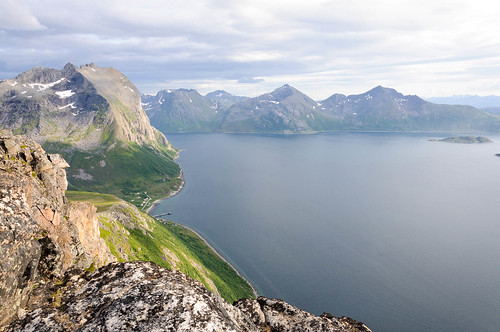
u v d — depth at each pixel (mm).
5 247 22328
